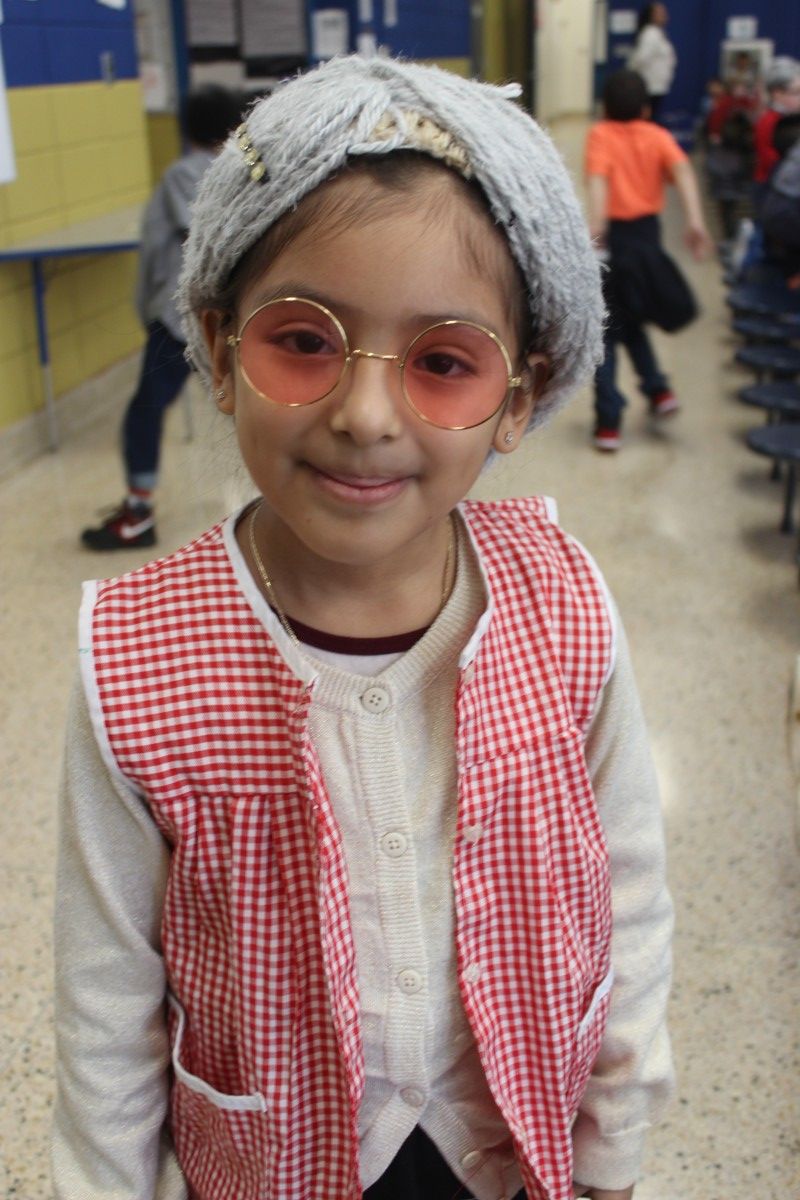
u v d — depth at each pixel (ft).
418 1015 2.47
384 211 1.94
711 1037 5.66
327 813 2.28
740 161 29.58
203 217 2.15
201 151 11.03
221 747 2.32
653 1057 2.85
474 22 36.04
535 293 2.16
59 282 15.15
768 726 8.29
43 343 14.16
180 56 21.85
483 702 2.43
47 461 14.29
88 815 2.41
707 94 41.50
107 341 16.78
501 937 2.53
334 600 2.37
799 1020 5.76
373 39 22.71
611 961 2.80
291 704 2.30
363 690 2.37
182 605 2.38
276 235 2.01
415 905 2.42
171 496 12.77
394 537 2.13
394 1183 2.68
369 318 1.97
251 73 21.94
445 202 1.98
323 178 1.96
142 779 2.31
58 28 14.96
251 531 2.44
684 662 9.25
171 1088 2.75
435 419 2.04
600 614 2.58
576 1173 2.91
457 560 2.52
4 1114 5.22
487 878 2.48
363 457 2.01
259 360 2.05
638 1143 2.87
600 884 2.60
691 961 6.13
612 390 14.35
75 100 15.53
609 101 14.17
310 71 2.18
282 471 2.10
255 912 2.36
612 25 43.70
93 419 15.99
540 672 2.50
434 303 1.98
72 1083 2.56
